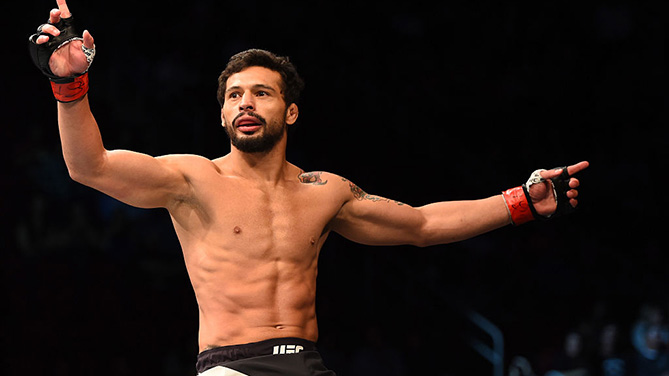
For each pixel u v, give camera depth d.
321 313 10.33
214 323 3.15
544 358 9.29
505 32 13.16
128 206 10.41
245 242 3.20
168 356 9.29
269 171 3.41
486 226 3.89
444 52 13.05
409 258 11.35
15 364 8.73
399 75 12.77
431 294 10.88
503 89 12.88
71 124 2.93
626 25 13.37
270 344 3.11
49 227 9.87
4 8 11.20
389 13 13.09
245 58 3.46
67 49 2.87
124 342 9.22
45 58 2.85
